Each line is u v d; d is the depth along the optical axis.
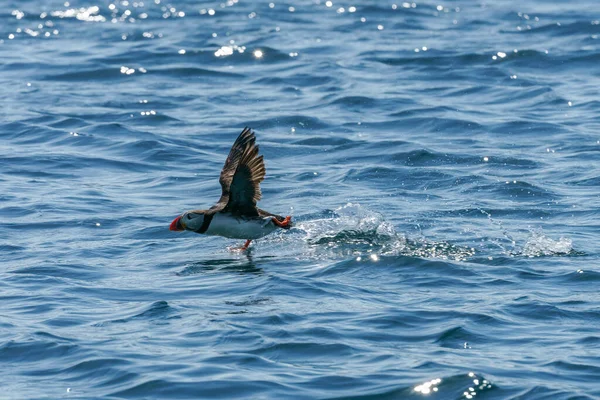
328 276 14.28
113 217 17.86
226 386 10.31
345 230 16.56
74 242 16.36
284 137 24.20
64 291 13.67
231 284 13.94
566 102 27.03
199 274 14.55
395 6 43.28
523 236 16.14
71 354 11.27
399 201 18.62
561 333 11.82
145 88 29.84
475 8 43.25
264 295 13.36
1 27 40.16
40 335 11.84
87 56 34.06
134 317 12.55
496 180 19.86
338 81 30.00
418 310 12.61
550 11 41.62
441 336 11.72
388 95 28.14
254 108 27.17
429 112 26.12
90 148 23.27
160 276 14.48
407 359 11.01
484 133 24.25
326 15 41.94
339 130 24.78
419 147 22.61
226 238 16.55
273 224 15.25
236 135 24.45
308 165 21.78
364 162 21.92
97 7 44.69
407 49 34.31
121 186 20.27
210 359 11.02
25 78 31.25
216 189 19.92
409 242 15.86
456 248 15.52
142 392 10.24
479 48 33.91
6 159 22.09
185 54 34.19
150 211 18.33
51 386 10.48
